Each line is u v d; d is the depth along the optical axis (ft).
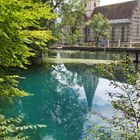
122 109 23.17
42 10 31.30
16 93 33.14
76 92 76.23
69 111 55.77
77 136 41.01
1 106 46.44
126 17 281.33
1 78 30.50
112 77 25.08
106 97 67.77
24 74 96.89
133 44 189.16
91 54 216.54
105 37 248.93
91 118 50.14
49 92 73.67
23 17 26.50
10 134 33.96
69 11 137.08
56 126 45.60
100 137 24.54
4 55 29.94
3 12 24.91
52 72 110.22
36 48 73.31
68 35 150.30
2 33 26.58
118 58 25.38
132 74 24.52
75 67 129.29
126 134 22.97
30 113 52.16
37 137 39.24
